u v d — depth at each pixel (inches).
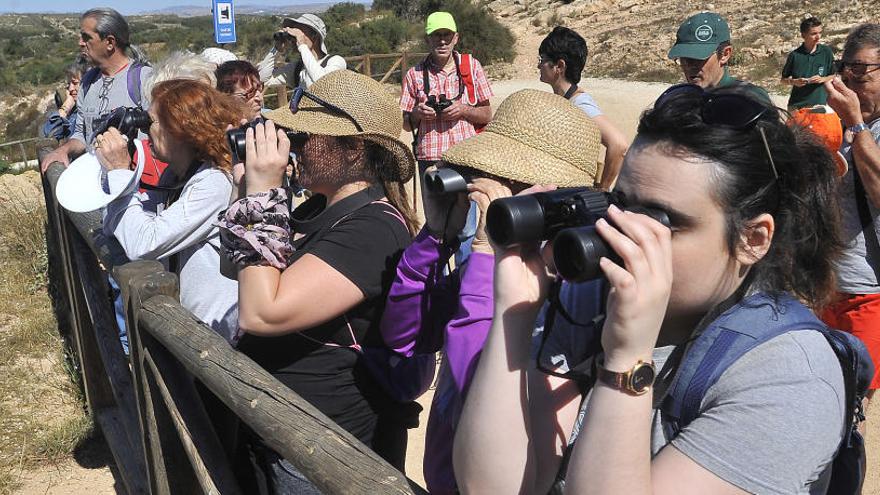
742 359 42.1
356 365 77.2
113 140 97.7
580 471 40.8
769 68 810.8
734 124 42.2
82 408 154.7
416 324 71.2
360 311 75.7
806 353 41.6
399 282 70.7
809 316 43.7
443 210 67.1
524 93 67.9
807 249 46.8
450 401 59.2
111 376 128.8
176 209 94.0
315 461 54.3
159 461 90.3
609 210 40.7
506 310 46.6
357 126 77.0
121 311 147.5
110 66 176.1
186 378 84.8
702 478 40.9
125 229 96.6
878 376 111.7
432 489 62.4
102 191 102.7
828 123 106.1
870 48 110.5
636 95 666.8
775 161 43.5
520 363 46.3
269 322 71.2
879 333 109.9
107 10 173.3
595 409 40.8
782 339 42.0
